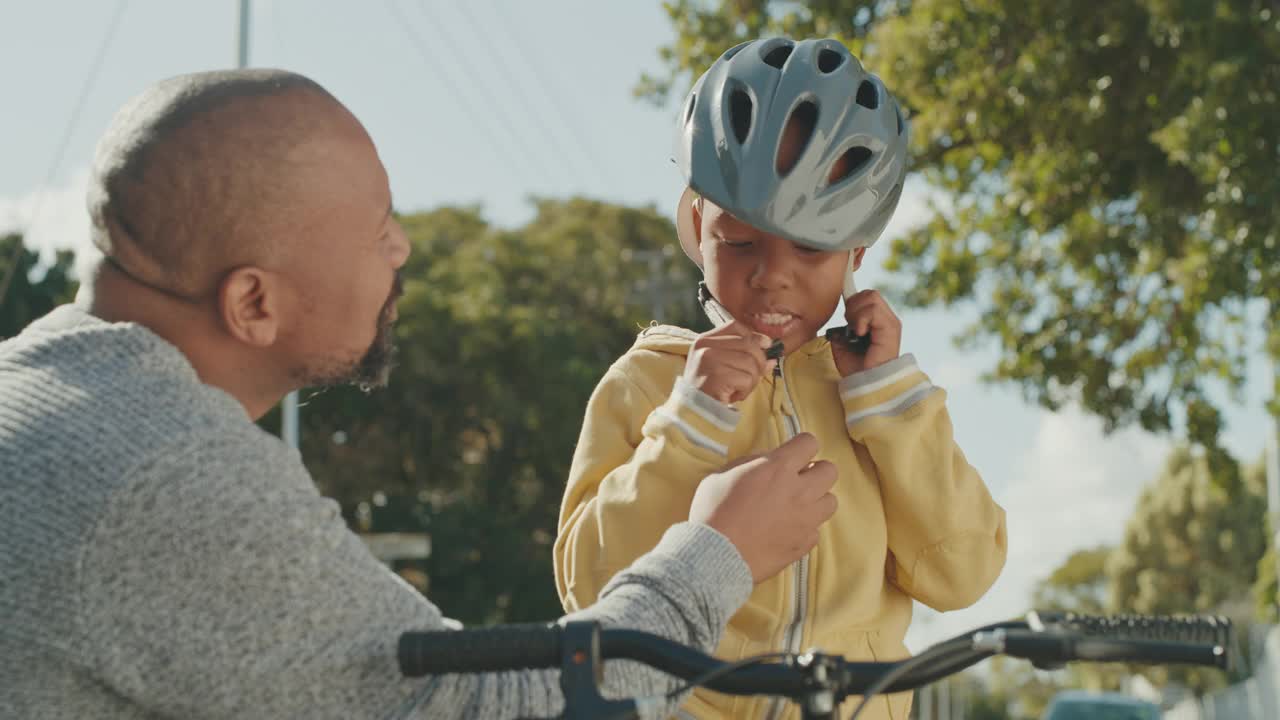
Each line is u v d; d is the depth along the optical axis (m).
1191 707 42.28
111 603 1.62
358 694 1.68
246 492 1.67
